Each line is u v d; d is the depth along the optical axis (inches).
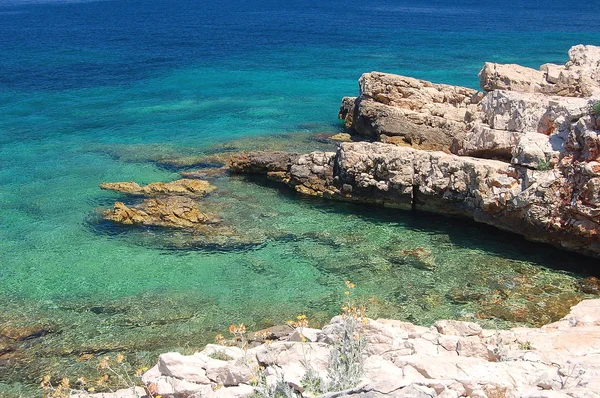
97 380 751.7
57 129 1952.5
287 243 1151.6
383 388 477.1
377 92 1743.4
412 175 1291.8
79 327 885.8
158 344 841.5
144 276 1030.4
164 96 2432.3
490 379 535.2
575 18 5536.4
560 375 549.3
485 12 6274.6
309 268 1057.5
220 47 3727.9
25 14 6067.9
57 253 1110.4
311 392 527.2
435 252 1115.3
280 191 1419.8
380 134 1667.1
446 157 1269.7
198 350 818.8
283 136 1867.6
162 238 1167.0
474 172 1202.6
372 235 1189.1
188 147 1758.1
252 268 1057.5
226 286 999.0
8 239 1165.1
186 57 3353.8
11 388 748.6
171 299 959.6
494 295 962.1
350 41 3988.7
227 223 1232.2
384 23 5167.3
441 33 4414.4
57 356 816.3
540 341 697.0
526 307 922.1
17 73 2827.3
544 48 3622.0
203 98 2402.8
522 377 557.9
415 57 3314.5
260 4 7701.8
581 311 813.9
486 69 1609.3
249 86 2618.1
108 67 3026.6
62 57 3292.3
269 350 628.1
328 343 656.4
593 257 1083.9
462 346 641.6
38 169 1568.7
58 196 1379.2
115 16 5866.1
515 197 1135.0
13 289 989.2
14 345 843.4
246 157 1517.0
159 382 608.1
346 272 1043.3
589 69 1530.5
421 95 1697.8
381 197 1330.0
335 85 2628.0
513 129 1347.2
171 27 4864.7
